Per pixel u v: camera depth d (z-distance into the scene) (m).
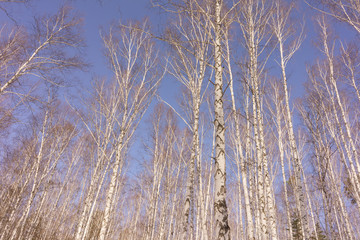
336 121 12.65
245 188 9.31
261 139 8.45
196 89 9.14
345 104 13.12
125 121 9.35
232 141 12.81
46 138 13.95
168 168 15.38
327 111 13.37
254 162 11.44
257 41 9.52
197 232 12.66
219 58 5.08
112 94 10.66
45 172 14.00
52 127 14.32
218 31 5.30
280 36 10.95
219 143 4.21
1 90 7.76
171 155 15.48
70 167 16.62
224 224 3.49
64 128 14.93
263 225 7.18
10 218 13.43
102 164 12.03
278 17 10.91
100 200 16.06
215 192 3.82
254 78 9.15
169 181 15.27
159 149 15.70
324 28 13.20
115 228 25.08
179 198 16.59
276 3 10.95
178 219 17.56
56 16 9.34
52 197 20.78
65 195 20.09
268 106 11.99
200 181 10.11
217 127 4.37
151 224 14.55
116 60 10.02
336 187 12.85
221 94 4.70
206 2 5.98
